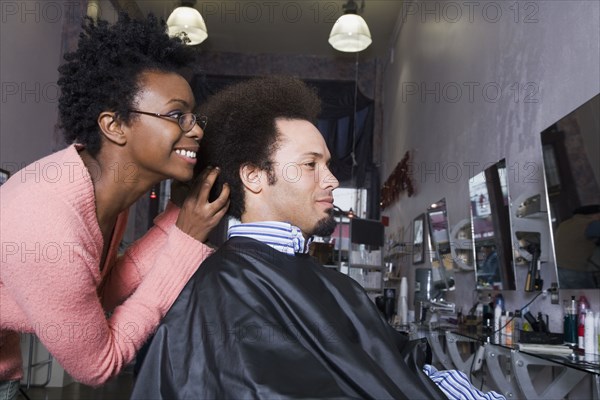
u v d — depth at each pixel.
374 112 8.86
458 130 4.77
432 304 4.97
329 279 1.11
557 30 2.94
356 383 0.93
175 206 1.33
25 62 4.61
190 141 1.10
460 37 4.80
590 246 2.31
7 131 4.34
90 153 1.10
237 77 8.71
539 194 3.12
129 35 1.08
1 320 1.03
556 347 2.55
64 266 0.95
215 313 0.96
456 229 4.59
